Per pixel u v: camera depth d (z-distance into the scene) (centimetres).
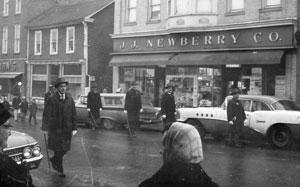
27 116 2586
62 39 3009
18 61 3409
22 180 305
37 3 3391
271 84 1858
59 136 817
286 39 1770
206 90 2088
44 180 789
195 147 266
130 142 1340
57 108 820
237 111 1271
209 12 2039
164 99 1397
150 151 1149
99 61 2870
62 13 3188
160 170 276
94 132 1670
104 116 1809
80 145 1255
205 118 1418
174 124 278
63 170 872
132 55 2423
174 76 2217
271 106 1298
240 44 1931
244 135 1327
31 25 3247
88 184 761
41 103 2889
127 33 2428
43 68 3203
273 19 1814
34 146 737
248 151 1187
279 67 1834
